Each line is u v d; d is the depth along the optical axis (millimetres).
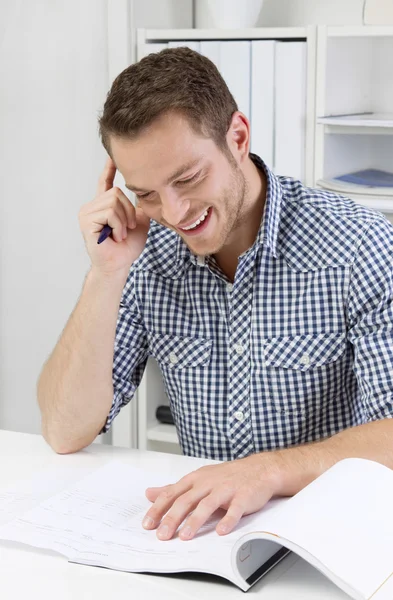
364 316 1345
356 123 2025
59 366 1361
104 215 1339
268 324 1399
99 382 1342
